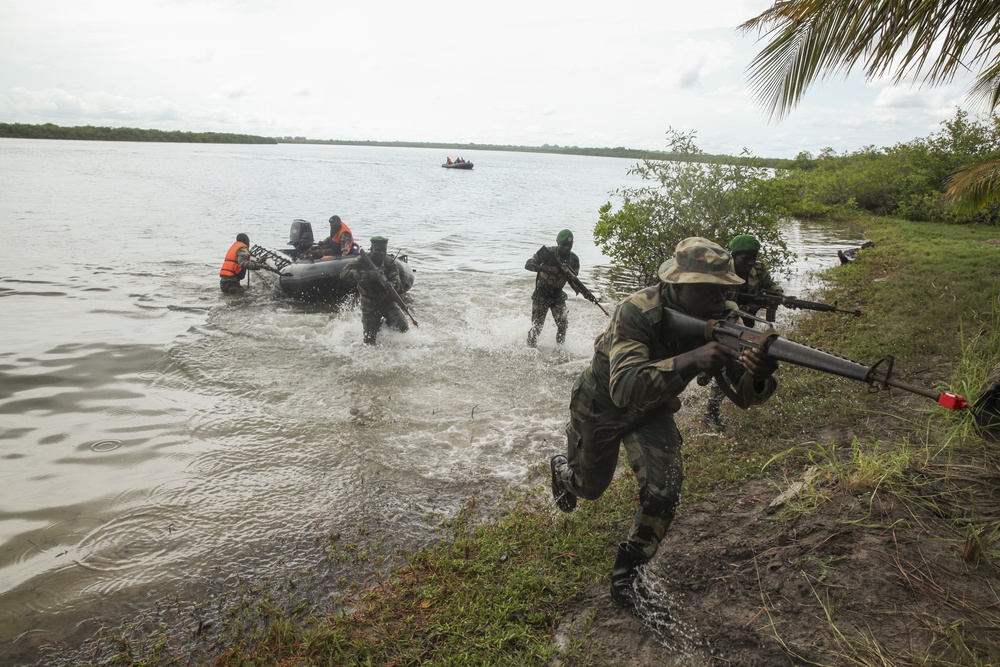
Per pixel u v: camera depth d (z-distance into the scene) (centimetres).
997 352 531
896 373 550
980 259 1105
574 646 273
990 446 394
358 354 730
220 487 441
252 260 1005
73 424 533
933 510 336
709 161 1067
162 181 3297
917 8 508
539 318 763
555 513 387
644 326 270
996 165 859
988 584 282
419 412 573
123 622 313
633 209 1114
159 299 954
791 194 1076
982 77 687
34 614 317
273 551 371
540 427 541
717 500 382
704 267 262
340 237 1096
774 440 458
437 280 1139
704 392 605
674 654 266
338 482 450
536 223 2025
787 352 227
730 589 301
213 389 618
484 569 332
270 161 6981
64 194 2423
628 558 286
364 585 337
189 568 355
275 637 294
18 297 922
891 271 1095
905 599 278
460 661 269
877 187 2262
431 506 418
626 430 295
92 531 388
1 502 416
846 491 358
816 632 268
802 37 567
